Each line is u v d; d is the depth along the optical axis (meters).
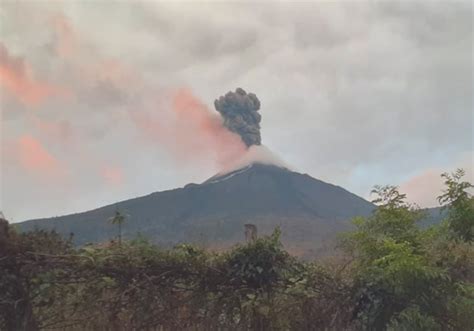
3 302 9.58
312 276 11.60
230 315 11.05
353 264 11.83
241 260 11.23
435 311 10.94
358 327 11.53
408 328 10.68
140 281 10.52
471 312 10.80
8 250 9.72
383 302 11.30
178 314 10.71
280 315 11.29
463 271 11.51
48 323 9.95
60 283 9.98
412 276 10.52
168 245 11.16
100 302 10.24
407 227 11.59
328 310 11.59
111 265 10.32
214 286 11.05
